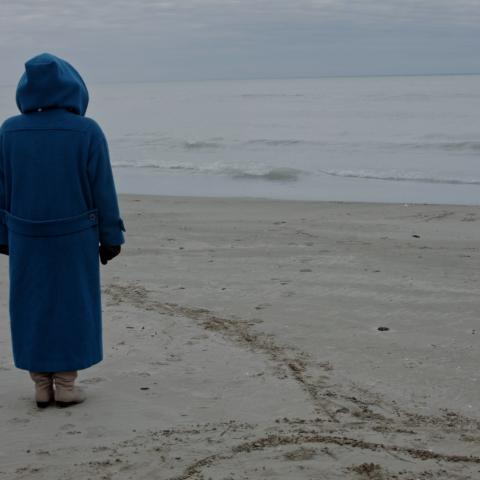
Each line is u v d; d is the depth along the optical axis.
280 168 20.30
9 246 3.80
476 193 15.73
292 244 8.84
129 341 5.19
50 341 3.78
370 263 7.68
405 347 5.04
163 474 3.13
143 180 19.11
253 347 5.04
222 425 3.68
